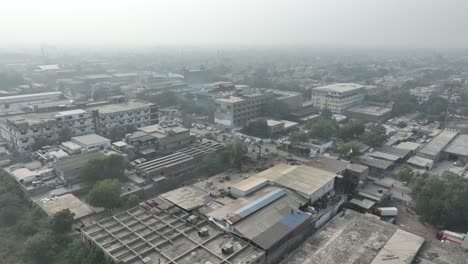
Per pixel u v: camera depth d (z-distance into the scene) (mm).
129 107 140625
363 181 84438
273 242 56969
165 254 53844
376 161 99312
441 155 109750
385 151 109375
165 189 89438
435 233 68125
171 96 189500
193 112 173250
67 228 66125
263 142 126375
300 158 109250
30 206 78062
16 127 107625
